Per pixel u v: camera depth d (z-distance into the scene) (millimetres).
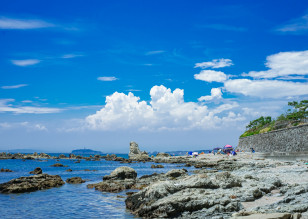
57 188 30953
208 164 58594
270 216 12961
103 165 76750
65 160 110562
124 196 25844
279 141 67000
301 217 13141
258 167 43094
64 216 19109
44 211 20500
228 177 23203
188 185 20938
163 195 19047
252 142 91312
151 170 57500
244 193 19266
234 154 79188
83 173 51875
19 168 65500
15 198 25219
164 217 16906
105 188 29438
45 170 59250
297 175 27625
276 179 23328
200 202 17141
